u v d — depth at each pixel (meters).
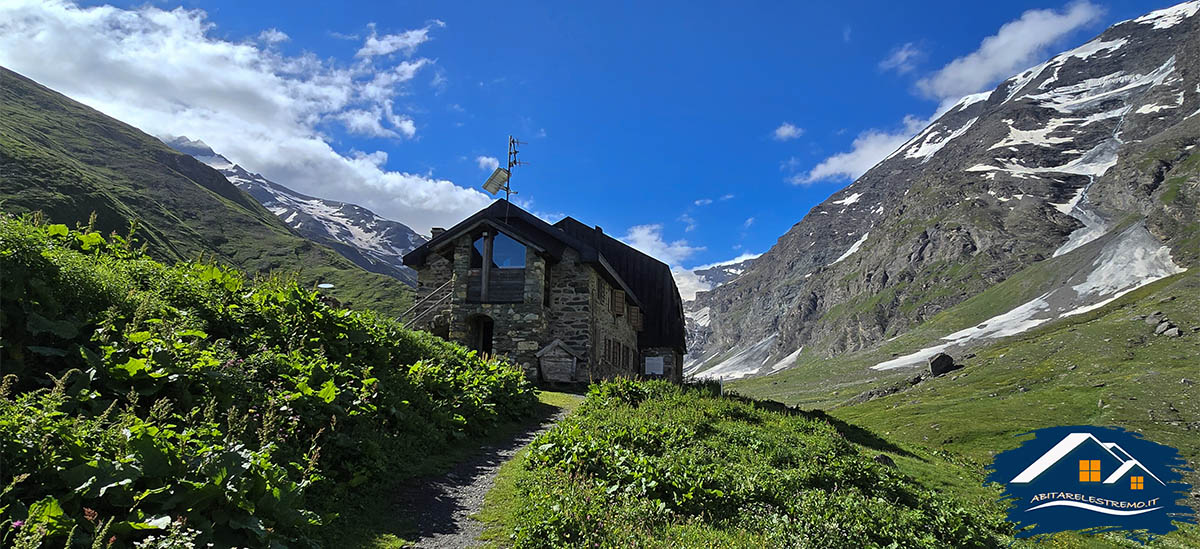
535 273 30.03
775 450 16.22
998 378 82.56
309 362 10.98
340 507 8.29
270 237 186.88
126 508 5.67
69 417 6.77
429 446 11.79
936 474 24.08
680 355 49.12
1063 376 75.25
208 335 10.59
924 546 12.04
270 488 6.70
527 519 8.57
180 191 192.12
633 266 46.09
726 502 11.16
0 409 5.92
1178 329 85.19
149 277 11.30
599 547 8.09
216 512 6.08
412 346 16.27
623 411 17.16
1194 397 54.97
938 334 181.62
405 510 8.96
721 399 22.27
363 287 156.88
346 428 10.16
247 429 8.30
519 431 15.64
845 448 19.25
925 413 61.00
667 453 13.67
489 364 18.55
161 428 7.12
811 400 116.44
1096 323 104.50
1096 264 184.62
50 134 190.25
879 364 164.50
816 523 11.08
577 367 30.11
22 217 9.76
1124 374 69.12
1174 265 161.62
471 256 31.06
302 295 13.20
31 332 8.07
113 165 189.12
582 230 46.25
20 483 5.45
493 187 34.19
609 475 11.14
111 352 8.02
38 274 8.66
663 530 9.29
